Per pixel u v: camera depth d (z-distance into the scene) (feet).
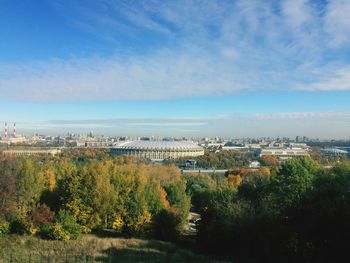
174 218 229.45
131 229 218.59
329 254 143.54
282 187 197.98
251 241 171.63
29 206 206.80
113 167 246.68
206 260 167.43
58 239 188.85
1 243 177.06
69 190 215.10
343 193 148.87
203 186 398.42
